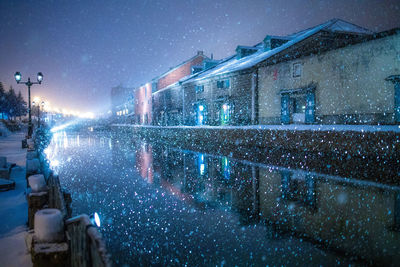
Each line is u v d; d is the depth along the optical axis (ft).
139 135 129.18
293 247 12.83
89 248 6.48
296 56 60.70
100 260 5.23
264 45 83.35
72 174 32.04
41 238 7.20
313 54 57.57
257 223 15.89
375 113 47.39
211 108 91.76
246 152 47.75
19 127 138.31
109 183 27.07
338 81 53.11
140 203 20.21
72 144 76.79
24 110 247.09
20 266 8.84
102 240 5.78
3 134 94.32
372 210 16.88
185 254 12.42
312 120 57.62
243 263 11.56
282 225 15.42
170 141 84.02
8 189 19.22
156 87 146.61
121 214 17.76
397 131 31.60
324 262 11.38
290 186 23.53
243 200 20.31
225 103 85.05
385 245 12.57
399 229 14.11
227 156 44.29
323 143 41.06
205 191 23.26
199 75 106.22
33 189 11.50
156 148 63.10
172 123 120.88
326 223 15.33
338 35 68.49
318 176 26.61
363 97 49.19
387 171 26.63
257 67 71.00
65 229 7.62
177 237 14.26
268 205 18.84
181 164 38.29
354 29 73.87
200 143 69.97
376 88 47.26
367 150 34.91
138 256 12.21
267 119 69.72
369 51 48.08
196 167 35.50
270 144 51.88
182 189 24.18
